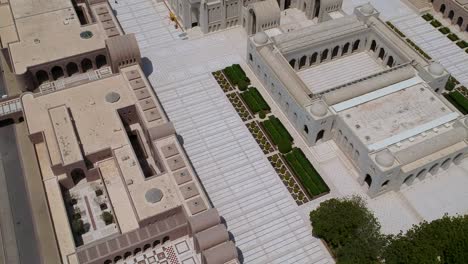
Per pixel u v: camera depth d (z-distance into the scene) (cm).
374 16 12294
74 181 9475
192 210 8344
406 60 11381
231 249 7788
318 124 9975
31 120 9794
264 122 10919
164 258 8506
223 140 10650
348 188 9838
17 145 10438
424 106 10388
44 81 11712
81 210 9125
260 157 10344
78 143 9319
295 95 10388
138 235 8306
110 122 9881
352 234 8450
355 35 12100
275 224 9212
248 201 9556
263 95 11669
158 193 8562
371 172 9350
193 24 13300
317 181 9794
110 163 9494
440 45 13150
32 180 9806
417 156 9350
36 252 8744
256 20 12256
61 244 8375
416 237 8300
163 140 9450
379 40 12106
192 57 12531
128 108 10169
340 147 10488
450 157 9750
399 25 13750
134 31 13225
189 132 10769
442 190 9812
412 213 9438
